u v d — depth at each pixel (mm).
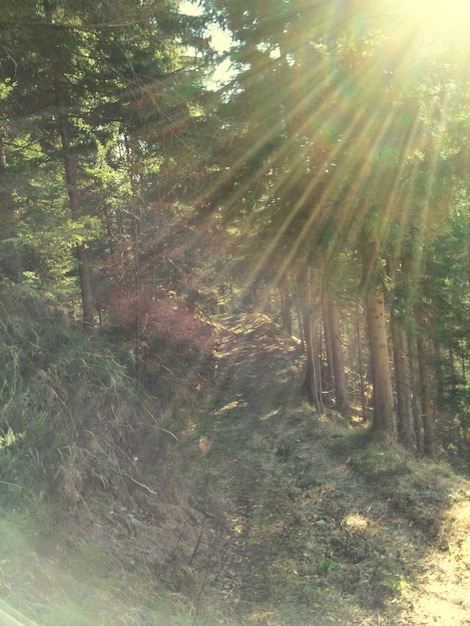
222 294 20203
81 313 11930
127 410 8539
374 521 9047
